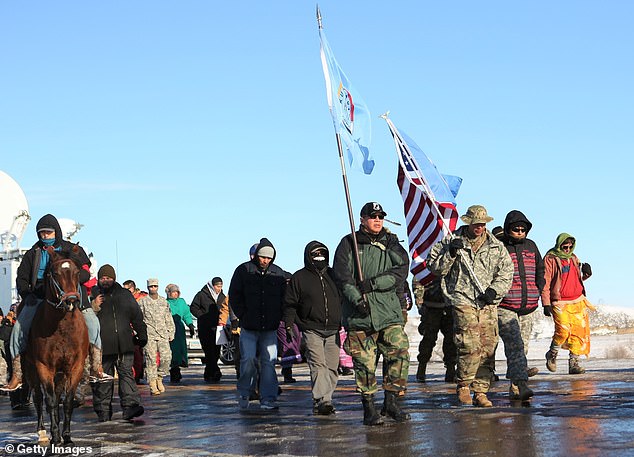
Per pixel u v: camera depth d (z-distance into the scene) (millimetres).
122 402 12016
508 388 13664
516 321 11805
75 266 9859
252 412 12164
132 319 12227
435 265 11156
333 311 11523
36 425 12062
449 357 15477
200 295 20594
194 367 28156
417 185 12734
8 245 37031
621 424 9047
